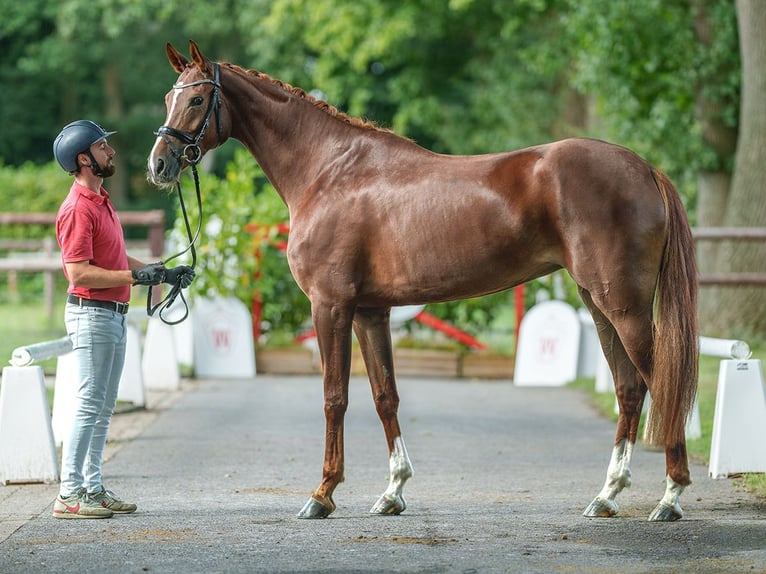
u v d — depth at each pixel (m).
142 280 9.21
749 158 23.86
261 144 9.91
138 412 15.80
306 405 16.52
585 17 26.72
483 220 8.87
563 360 19.66
